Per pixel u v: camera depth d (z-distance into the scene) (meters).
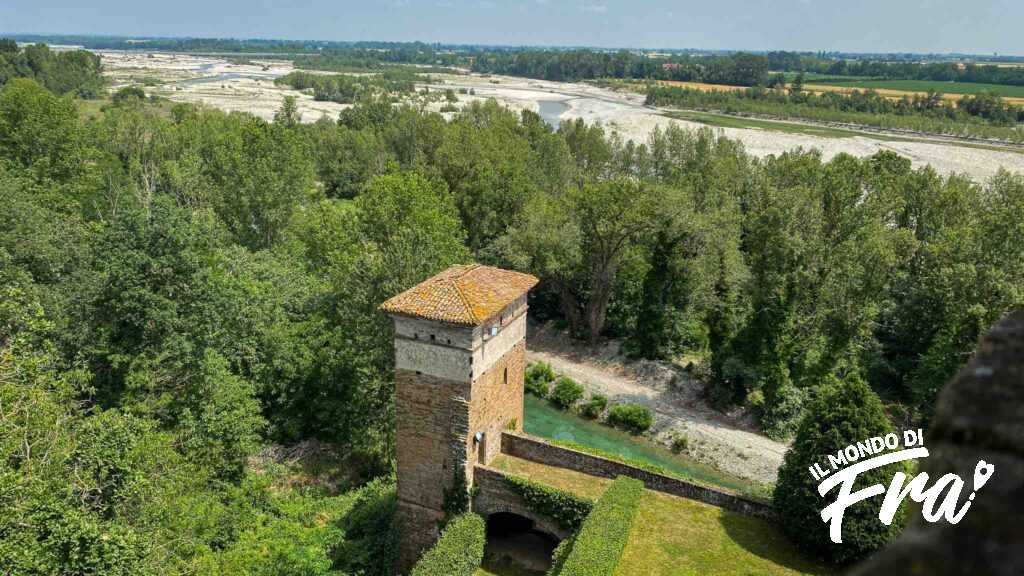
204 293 43.91
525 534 36.97
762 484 47.88
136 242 41.91
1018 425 3.28
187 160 80.12
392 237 51.19
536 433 55.62
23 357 30.48
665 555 28.75
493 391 34.88
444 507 34.19
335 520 39.00
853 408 29.45
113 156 80.00
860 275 53.28
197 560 31.08
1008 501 3.06
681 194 64.25
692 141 103.12
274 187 71.88
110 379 42.69
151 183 85.19
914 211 68.31
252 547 33.66
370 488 41.75
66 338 40.59
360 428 45.16
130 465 30.70
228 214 73.19
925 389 50.44
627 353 66.94
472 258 77.19
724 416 56.31
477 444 33.91
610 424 57.16
